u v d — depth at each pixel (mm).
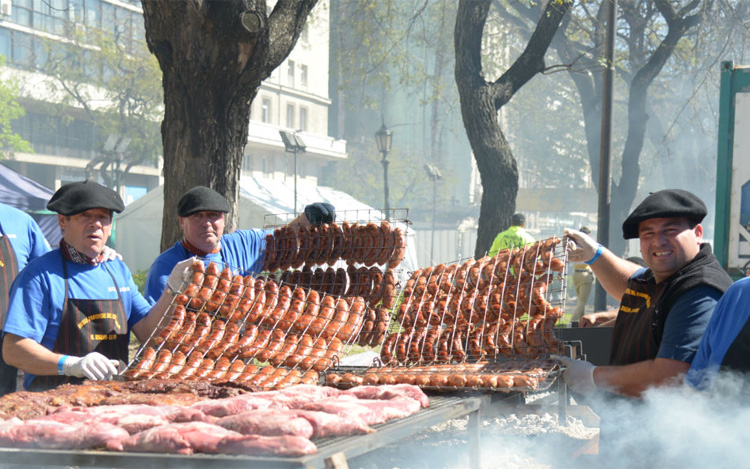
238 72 7816
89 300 3764
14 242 4957
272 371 3543
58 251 3809
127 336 3955
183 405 2820
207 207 4527
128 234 20828
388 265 4301
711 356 2766
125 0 46312
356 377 3480
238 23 7504
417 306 4020
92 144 50500
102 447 2299
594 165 23922
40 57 43688
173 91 7973
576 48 24766
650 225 3072
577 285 14242
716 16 19406
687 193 3076
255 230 5012
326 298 4086
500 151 13195
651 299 3219
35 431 2336
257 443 2094
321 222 4734
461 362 3670
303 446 2059
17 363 3508
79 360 3373
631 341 3238
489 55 25172
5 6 41188
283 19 8062
